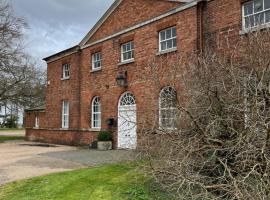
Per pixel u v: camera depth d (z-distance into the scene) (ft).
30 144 87.56
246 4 44.32
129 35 63.16
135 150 28.40
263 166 20.61
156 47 56.70
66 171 39.65
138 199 26.84
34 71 116.47
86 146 73.31
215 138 23.59
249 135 20.44
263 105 20.97
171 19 54.29
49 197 29.32
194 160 23.71
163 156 24.77
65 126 84.17
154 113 28.63
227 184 21.36
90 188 31.04
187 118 24.77
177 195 24.80
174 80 27.27
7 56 108.27
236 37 42.80
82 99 76.23
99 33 72.18
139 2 61.67
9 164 48.29
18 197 30.01
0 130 192.54
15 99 112.27
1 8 113.39
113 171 36.91
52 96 89.30
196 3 49.70
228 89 23.89
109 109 67.05
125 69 63.31
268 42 23.73
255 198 19.44
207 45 43.24
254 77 22.18
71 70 81.00
